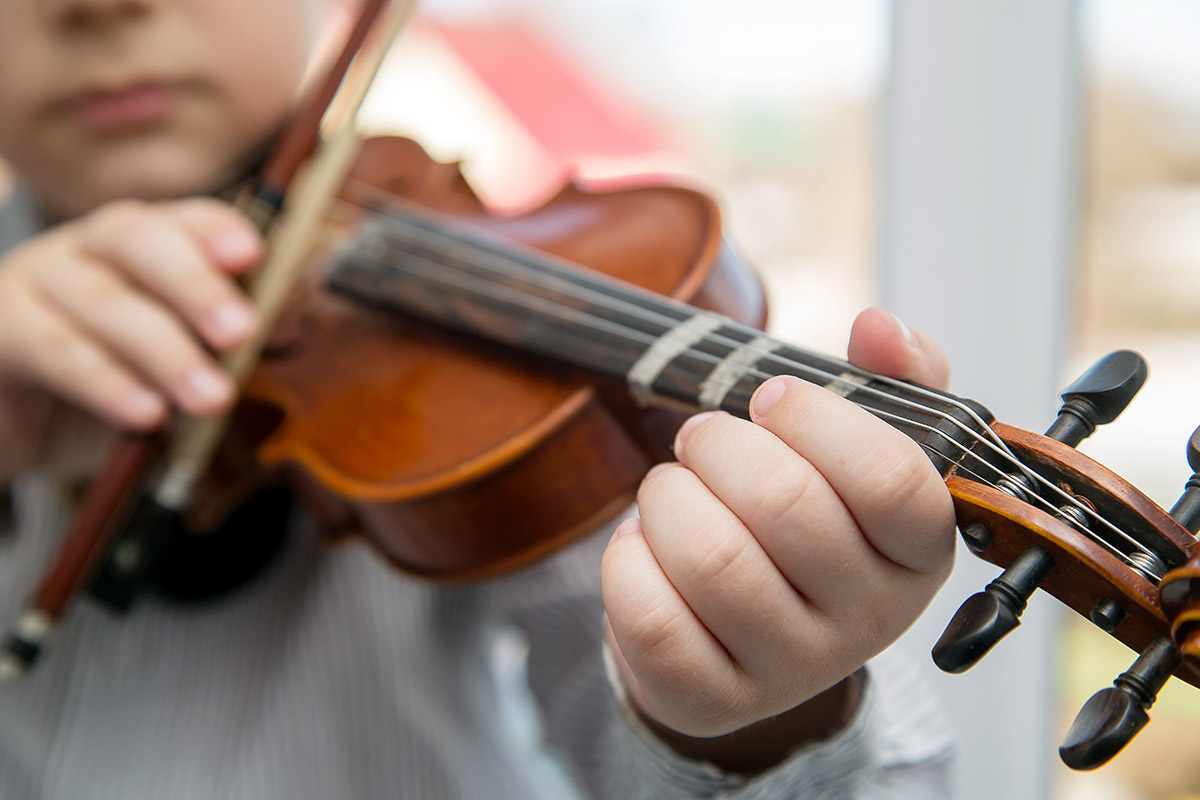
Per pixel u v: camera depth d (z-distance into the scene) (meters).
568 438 0.45
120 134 0.57
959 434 0.37
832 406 0.36
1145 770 0.86
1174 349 0.86
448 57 1.24
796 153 1.03
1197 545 0.34
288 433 0.51
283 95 0.62
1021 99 0.83
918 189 0.87
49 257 0.50
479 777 0.61
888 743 0.49
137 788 0.57
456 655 0.64
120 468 0.50
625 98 1.17
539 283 0.49
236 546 0.60
